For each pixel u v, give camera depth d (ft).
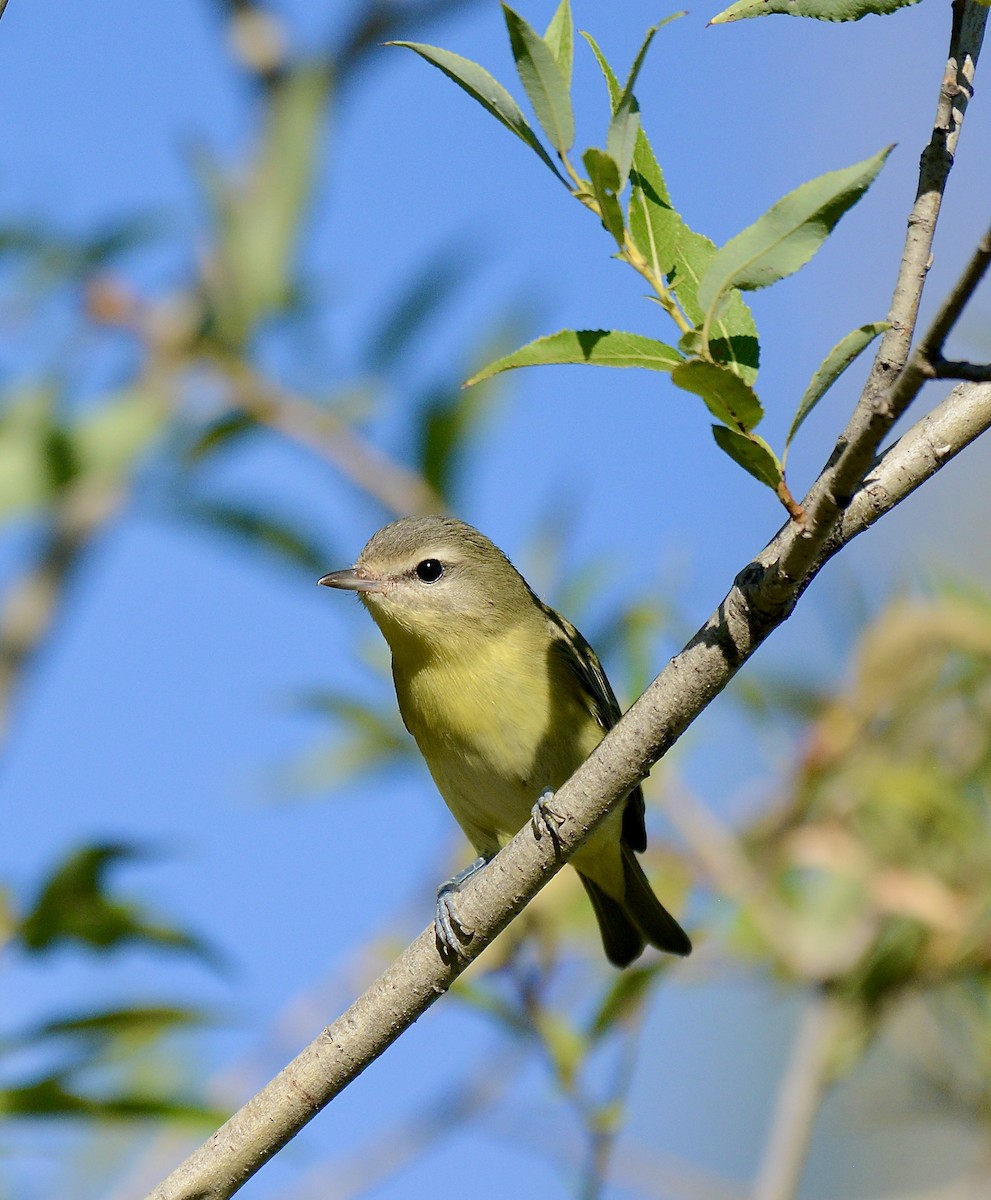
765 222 21.07
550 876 26.00
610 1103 31.17
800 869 36.27
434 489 39.83
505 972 32.96
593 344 21.50
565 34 22.62
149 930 30.71
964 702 35.06
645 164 22.41
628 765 25.08
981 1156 34.40
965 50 22.81
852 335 21.12
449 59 21.49
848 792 34.94
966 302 19.48
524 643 40.27
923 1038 34.14
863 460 20.94
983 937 32.42
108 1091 30.73
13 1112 29.96
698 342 21.21
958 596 35.60
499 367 21.44
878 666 35.24
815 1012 33.42
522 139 21.81
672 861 37.14
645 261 21.81
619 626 37.99
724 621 24.03
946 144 22.71
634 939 38.81
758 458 21.79
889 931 33.86
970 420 23.22
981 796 34.32
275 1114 25.62
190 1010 30.76
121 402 38.63
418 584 39.88
